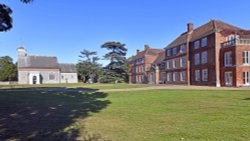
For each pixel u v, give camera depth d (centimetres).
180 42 5662
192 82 5262
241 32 4388
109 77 7994
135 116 1142
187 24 5572
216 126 878
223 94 2159
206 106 1391
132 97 2133
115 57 7975
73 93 2775
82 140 753
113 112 1283
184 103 1559
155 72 7200
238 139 718
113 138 769
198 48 5034
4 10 1312
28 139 771
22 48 7888
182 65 5628
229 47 4112
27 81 7694
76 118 1123
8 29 1376
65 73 8800
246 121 947
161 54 7644
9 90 3522
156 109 1344
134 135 797
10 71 8381
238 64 3928
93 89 3547
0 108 1484
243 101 1600
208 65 4653
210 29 4622
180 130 841
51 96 2405
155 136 776
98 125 961
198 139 729
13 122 1041
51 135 815
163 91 2683
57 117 1155
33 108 1480
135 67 8669
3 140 762
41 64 7919
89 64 8925
